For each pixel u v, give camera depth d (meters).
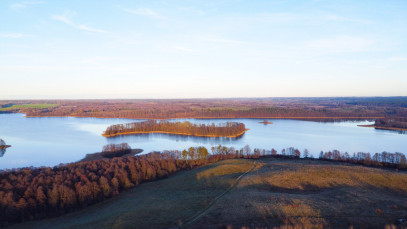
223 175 100.56
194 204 71.31
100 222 64.62
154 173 110.62
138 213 67.12
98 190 88.94
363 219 54.69
